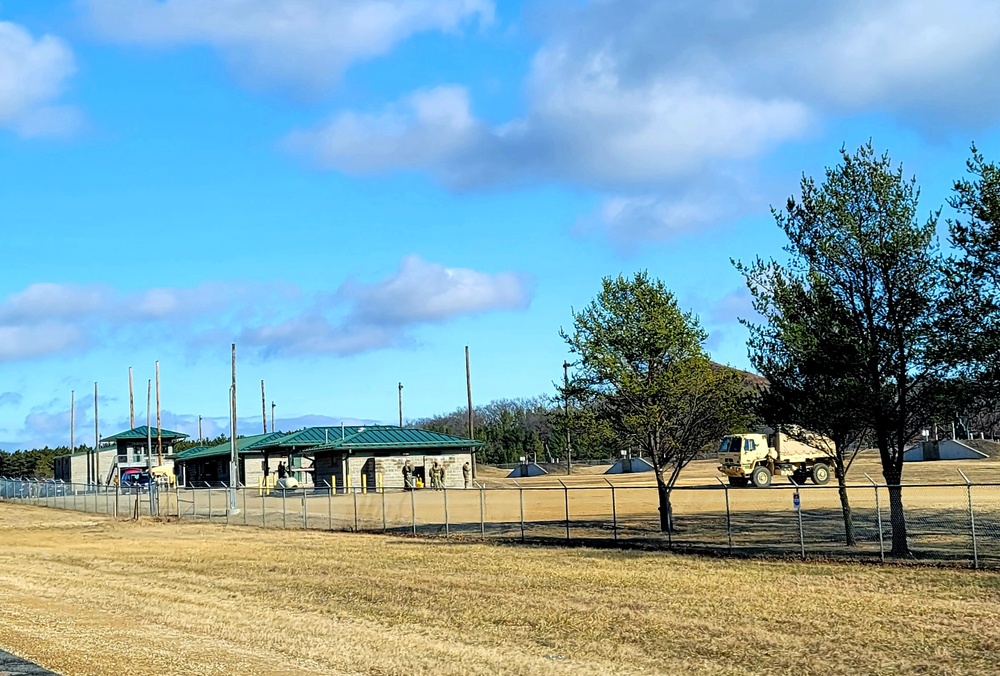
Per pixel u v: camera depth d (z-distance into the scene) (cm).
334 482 6078
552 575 2312
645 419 3166
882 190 2483
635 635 1617
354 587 2231
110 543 3659
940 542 2742
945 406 2367
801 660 1422
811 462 5653
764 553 2588
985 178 2258
